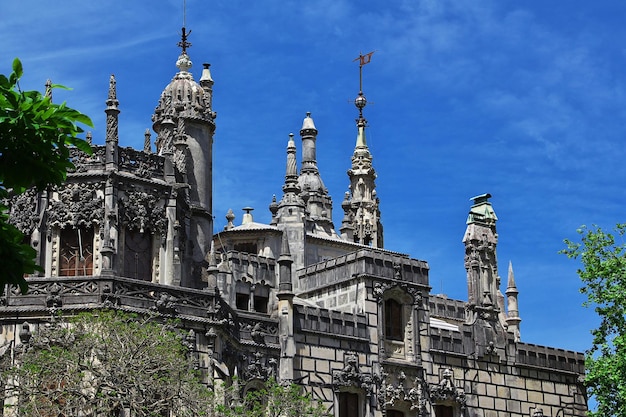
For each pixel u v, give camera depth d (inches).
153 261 2395.4
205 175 2682.1
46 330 1959.9
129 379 1787.6
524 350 2992.1
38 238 2324.1
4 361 2011.6
